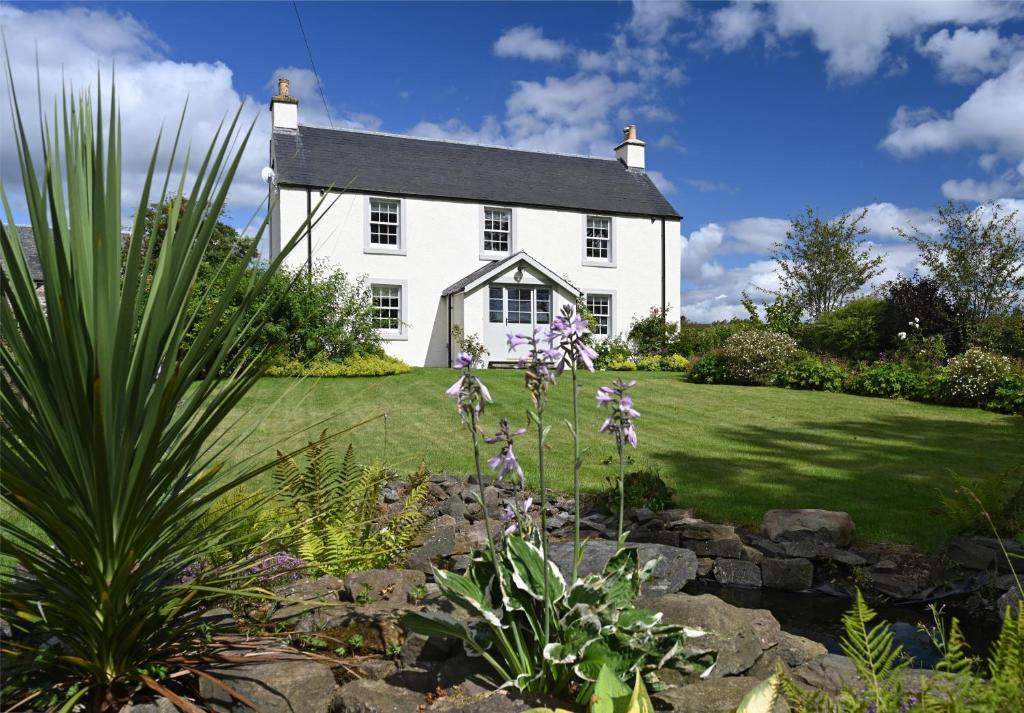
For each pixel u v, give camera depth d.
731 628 2.79
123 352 2.01
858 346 20.92
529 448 8.34
